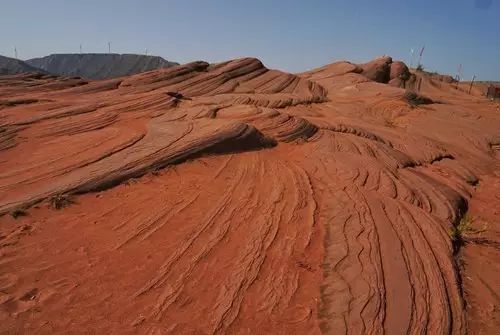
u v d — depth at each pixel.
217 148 12.72
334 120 21.91
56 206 8.82
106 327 5.67
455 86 59.34
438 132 24.59
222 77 30.62
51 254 7.20
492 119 30.59
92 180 9.83
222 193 10.27
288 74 34.41
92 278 6.65
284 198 10.28
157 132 13.34
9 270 6.66
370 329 6.02
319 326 6.11
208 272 7.08
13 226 7.99
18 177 10.05
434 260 8.11
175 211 9.13
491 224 11.63
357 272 7.31
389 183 12.12
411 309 6.55
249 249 7.90
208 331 5.79
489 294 7.79
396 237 8.67
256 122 15.80
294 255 7.87
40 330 5.51
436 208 11.53
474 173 17.55
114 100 17.78
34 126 14.07
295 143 15.27
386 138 19.30
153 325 5.79
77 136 13.34
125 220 8.59
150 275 6.86
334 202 10.25
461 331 6.52
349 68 46.56
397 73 54.25
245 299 6.52
